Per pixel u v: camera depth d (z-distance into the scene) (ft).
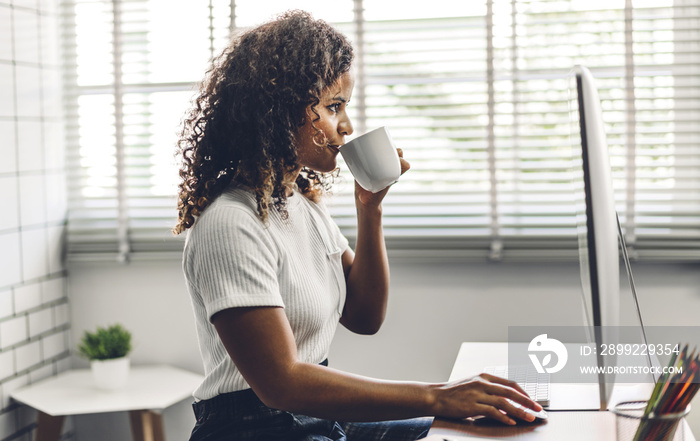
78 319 7.58
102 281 7.52
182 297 7.39
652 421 2.65
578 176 3.16
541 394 3.55
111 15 7.40
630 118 6.49
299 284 3.78
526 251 6.67
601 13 6.54
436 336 6.96
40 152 7.16
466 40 6.82
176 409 7.36
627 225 6.51
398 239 6.91
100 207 7.48
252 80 3.69
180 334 7.42
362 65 6.97
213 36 7.23
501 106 6.77
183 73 7.32
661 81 6.49
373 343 7.07
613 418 3.22
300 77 3.70
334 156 3.93
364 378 3.37
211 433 3.67
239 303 3.32
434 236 6.84
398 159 3.87
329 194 4.71
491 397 3.23
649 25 6.49
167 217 7.35
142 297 7.47
